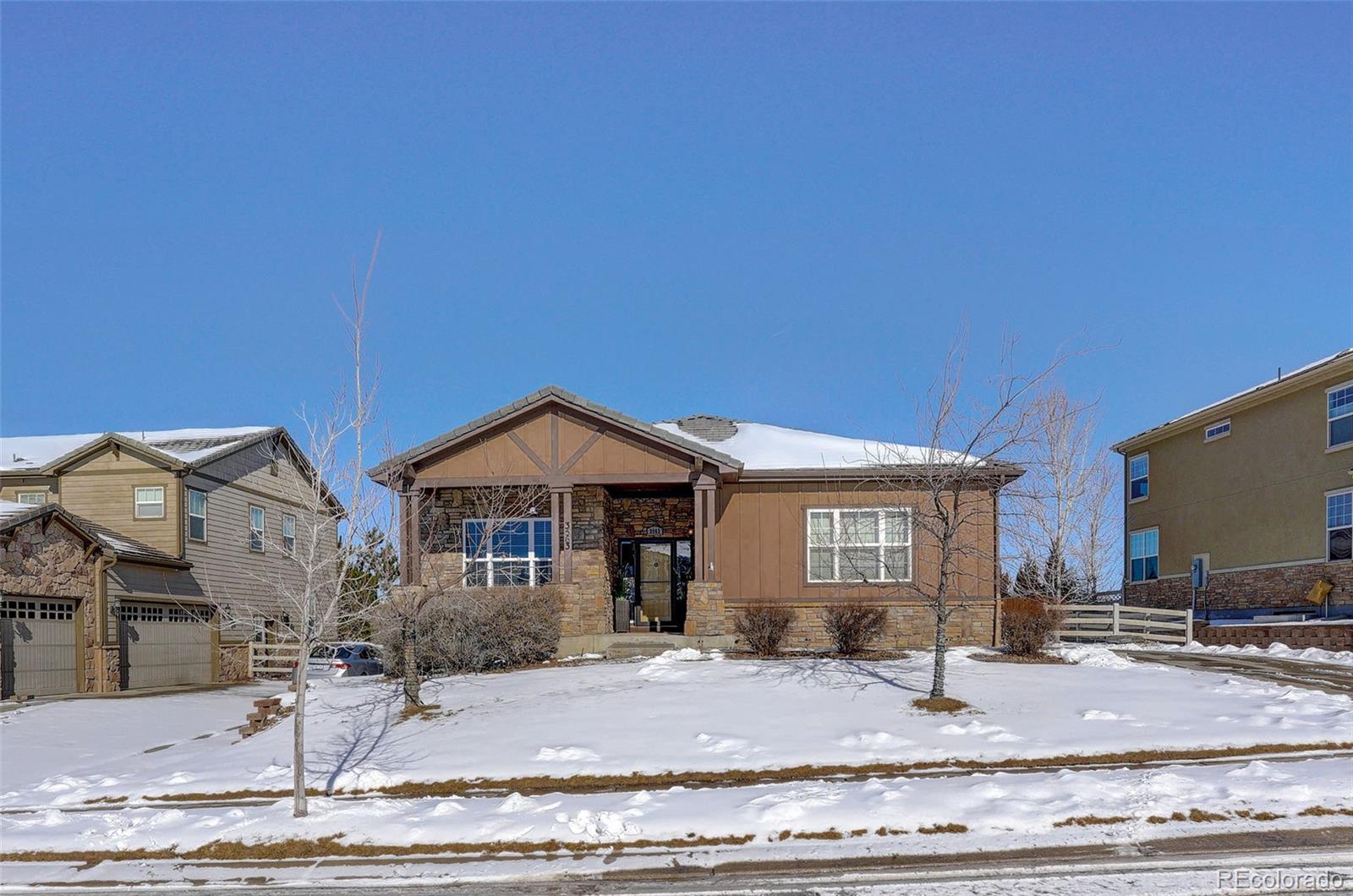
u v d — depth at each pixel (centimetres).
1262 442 2827
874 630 1908
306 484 3656
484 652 1866
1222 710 1314
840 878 788
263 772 1221
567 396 2116
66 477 2925
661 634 2192
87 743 1686
